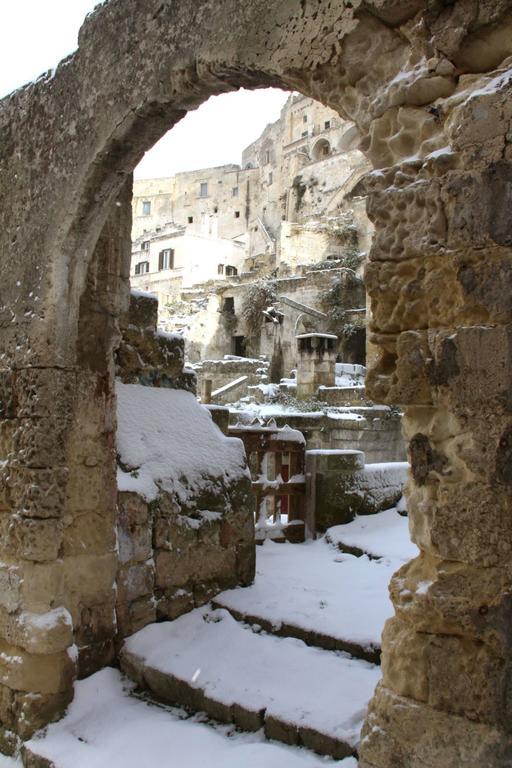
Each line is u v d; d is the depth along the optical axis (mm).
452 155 2488
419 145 2684
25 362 4547
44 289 4461
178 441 5773
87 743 4004
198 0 3584
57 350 4465
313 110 60625
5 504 4574
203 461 5777
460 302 2447
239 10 3338
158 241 54281
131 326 6035
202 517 5562
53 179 4465
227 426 7074
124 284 4965
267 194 65562
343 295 36188
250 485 5992
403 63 2777
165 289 52625
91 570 4656
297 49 3072
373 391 2705
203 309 41562
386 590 5656
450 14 2570
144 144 4117
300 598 5461
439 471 2482
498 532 2307
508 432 2309
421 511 2527
